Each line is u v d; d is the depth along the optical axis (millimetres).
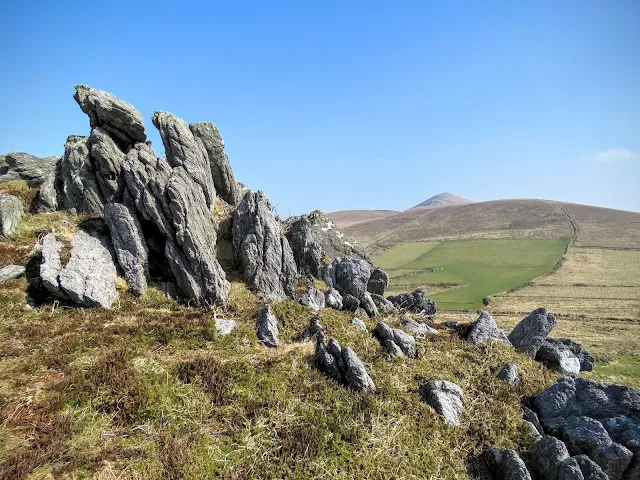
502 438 12344
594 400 13680
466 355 16438
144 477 8742
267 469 9695
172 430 10070
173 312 14891
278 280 17859
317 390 12375
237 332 14219
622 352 39469
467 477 11055
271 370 12695
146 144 20031
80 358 11633
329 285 19875
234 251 18812
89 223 17969
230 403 11391
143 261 16172
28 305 14031
